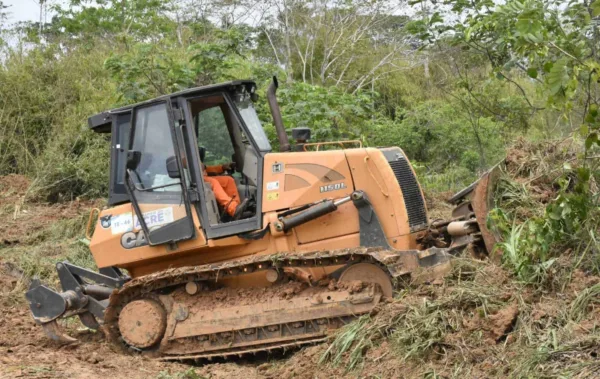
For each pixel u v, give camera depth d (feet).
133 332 26.08
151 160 26.55
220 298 25.86
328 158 25.94
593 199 22.58
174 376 23.07
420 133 48.75
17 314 31.17
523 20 20.43
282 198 25.84
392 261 23.70
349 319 24.34
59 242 41.47
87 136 53.11
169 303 26.14
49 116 56.18
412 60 65.05
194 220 25.98
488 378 18.33
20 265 37.35
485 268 22.91
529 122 41.39
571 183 24.79
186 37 71.05
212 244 25.99
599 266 20.95
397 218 25.53
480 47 34.04
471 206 26.99
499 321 19.77
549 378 17.02
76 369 23.32
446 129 47.83
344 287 24.56
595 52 23.66
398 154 26.89
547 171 25.50
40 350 26.02
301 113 41.60
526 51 21.68
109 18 75.31
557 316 19.26
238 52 47.09
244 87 27.32
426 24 34.35
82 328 30.01
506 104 40.96
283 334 25.09
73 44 70.08
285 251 25.86
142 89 44.11
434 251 23.94
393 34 67.92
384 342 21.66
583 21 23.36
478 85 44.47
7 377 21.85
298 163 26.03
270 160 26.20
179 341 25.86
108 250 27.20
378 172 25.72
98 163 50.80
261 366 24.25
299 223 25.52
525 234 22.70
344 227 25.79
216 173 27.35
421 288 23.31
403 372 20.12
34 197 49.42
